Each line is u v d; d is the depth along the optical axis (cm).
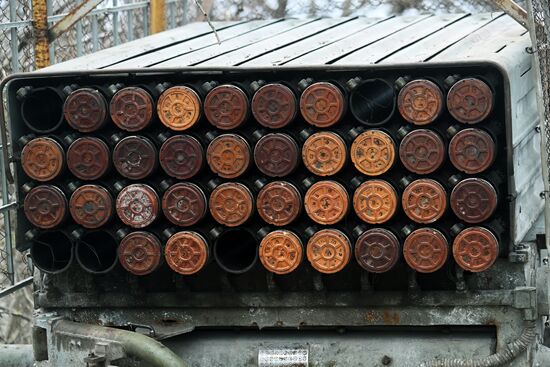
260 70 1005
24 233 1059
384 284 1045
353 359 1073
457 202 986
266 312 1066
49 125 1081
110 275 1080
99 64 1095
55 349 1075
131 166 1027
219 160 1016
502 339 1034
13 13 1446
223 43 1262
